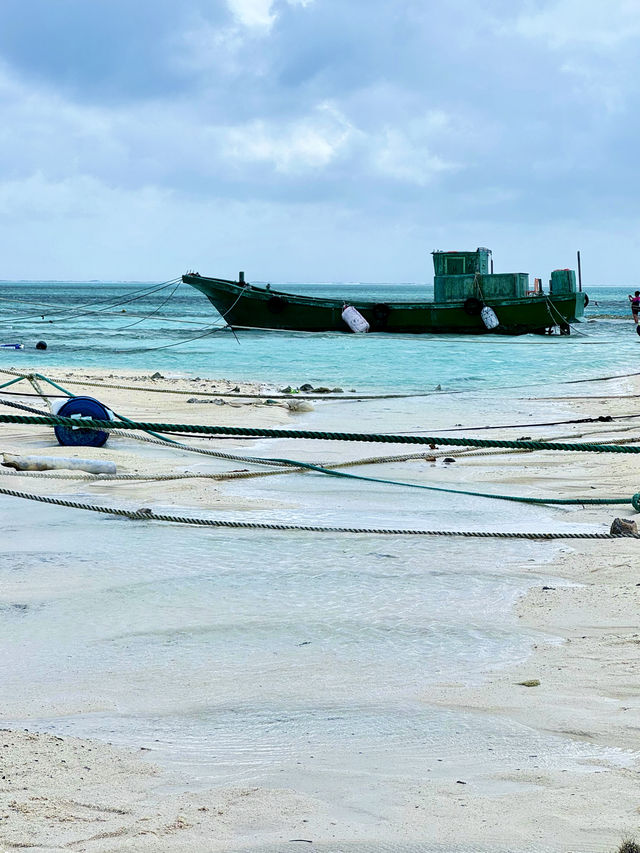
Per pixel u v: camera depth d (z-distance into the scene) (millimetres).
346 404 21484
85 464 12609
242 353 37188
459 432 16672
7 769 4227
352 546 9031
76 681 5699
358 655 6137
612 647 6078
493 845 3543
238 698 5391
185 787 4133
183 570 8219
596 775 4219
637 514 10227
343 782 4203
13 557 8617
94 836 3584
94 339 45312
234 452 14672
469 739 4730
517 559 8531
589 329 55375
